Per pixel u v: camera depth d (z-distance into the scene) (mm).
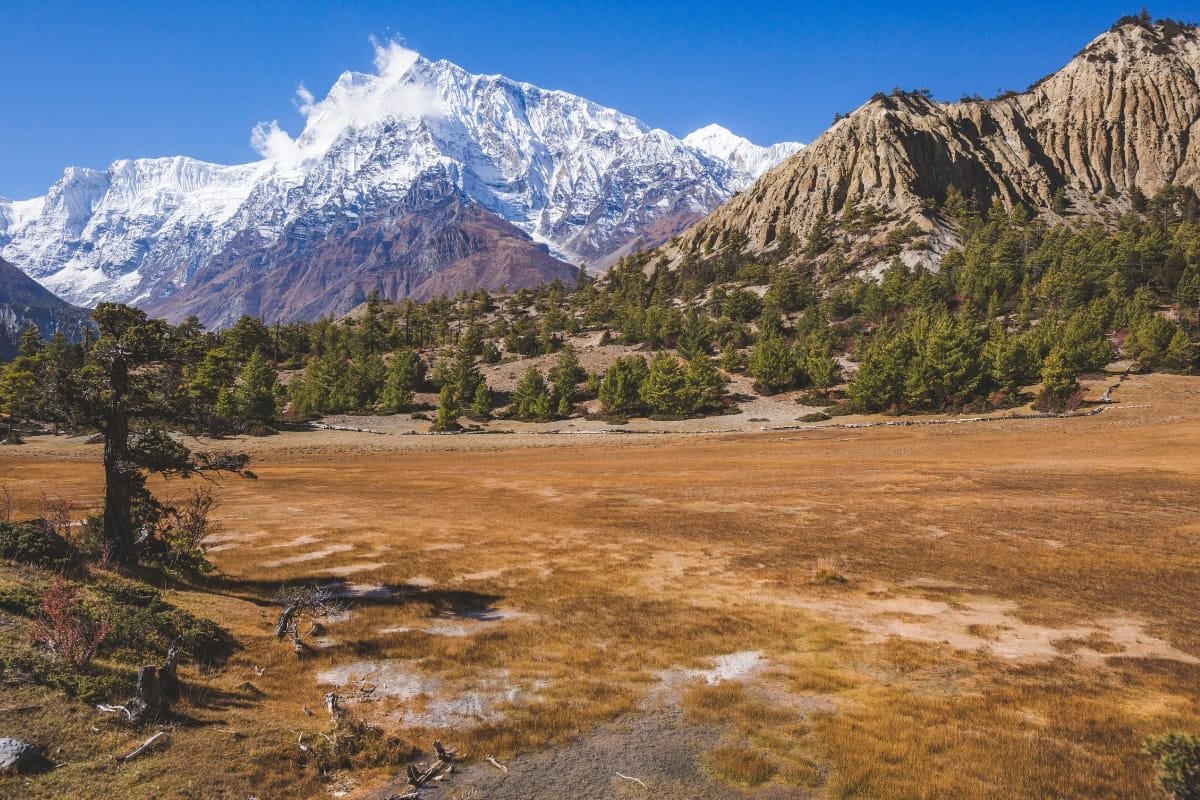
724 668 16703
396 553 28188
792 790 11523
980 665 16844
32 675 12078
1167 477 45219
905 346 96938
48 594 14469
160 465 22969
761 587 23562
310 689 14992
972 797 11188
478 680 15805
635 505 41656
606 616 20344
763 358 116000
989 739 13062
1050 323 113125
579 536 32062
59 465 65750
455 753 12516
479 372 132000
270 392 109062
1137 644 18172
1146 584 23391
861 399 97062
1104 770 11945
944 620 20141
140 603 16953
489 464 67875
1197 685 15500
